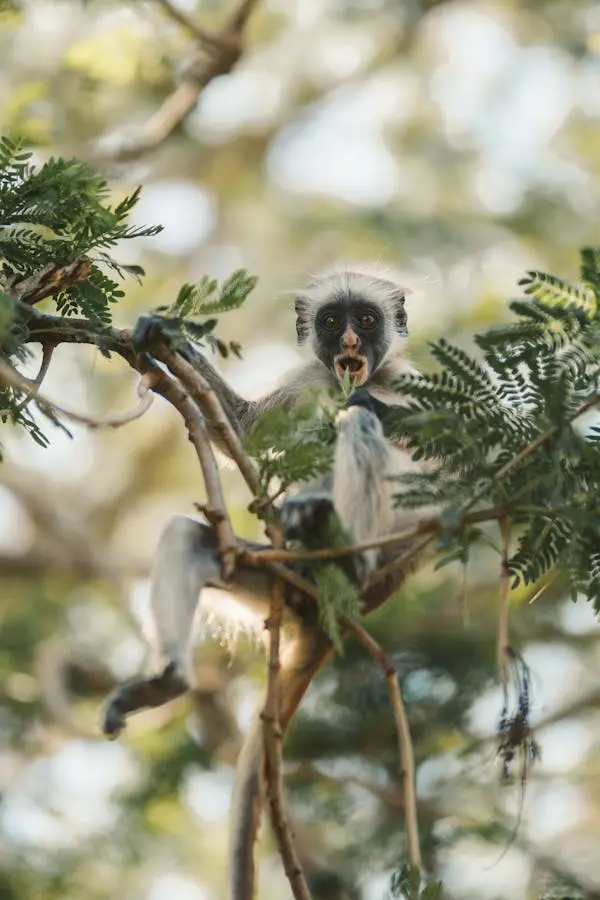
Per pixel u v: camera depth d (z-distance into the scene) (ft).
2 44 53.52
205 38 50.16
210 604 26.63
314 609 25.68
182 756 47.42
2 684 51.72
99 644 56.49
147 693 22.86
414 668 43.98
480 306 68.08
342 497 26.53
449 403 22.59
